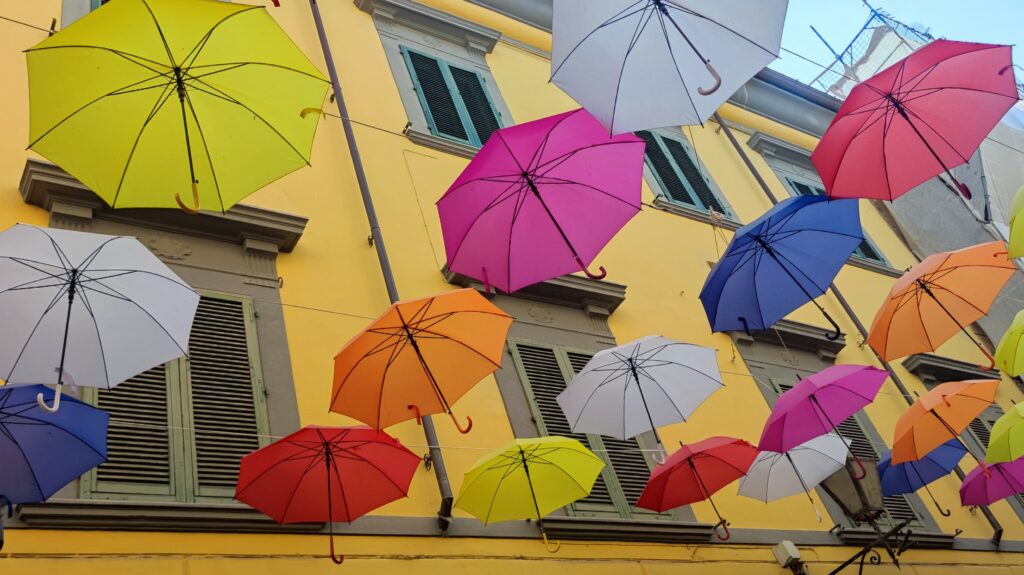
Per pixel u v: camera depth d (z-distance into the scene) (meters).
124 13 3.48
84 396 5.31
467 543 5.90
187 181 3.64
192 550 4.97
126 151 3.57
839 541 7.89
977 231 12.68
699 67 3.94
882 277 12.19
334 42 9.16
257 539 5.21
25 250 3.88
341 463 4.86
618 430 5.77
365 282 7.07
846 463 6.95
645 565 6.56
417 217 7.94
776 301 5.43
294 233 6.81
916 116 4.58
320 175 7.68
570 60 3.89
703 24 3.92
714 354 5.99
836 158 4.60
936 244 13.16
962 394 6.18
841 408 5.66
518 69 10.87
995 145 13.93
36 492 4.06
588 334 8.12
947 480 9.61
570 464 5.41
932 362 10.84
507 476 5.32
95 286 4.00
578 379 5.78
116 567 4.68
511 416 6.93
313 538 5.38
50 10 7.43
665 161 11.23
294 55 3.77
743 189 11.92
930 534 8.55
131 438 5.29
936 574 8.32
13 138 6.38
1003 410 11.20
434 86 9.57
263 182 3.73
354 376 4.48
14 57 6.89
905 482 7.43
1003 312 12.50
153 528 4.93
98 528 4.79
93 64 3.49
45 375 3.82
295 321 6.48
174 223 6.50
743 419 8.50
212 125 3.67
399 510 5.82
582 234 4.37
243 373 5.98
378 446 4.87
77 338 3.92
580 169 4.36
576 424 5.77
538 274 4.38
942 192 13.34
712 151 12.22
